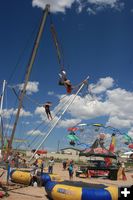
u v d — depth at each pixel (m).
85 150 46.44
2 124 26.62
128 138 59.06
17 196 22.80
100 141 47.00
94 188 19.73
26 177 28.00
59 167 62.94
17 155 35.88
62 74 24.81
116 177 41.41
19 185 27.62
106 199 19.14
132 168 68.69
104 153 44.97
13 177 28.97
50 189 21.19
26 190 25.56
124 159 76.69
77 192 19.50
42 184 27.92
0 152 26.16
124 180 41.53
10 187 26.45
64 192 19.98
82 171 42.78
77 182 21.64
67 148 114.56
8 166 27.16
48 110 25.66
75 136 55.25
